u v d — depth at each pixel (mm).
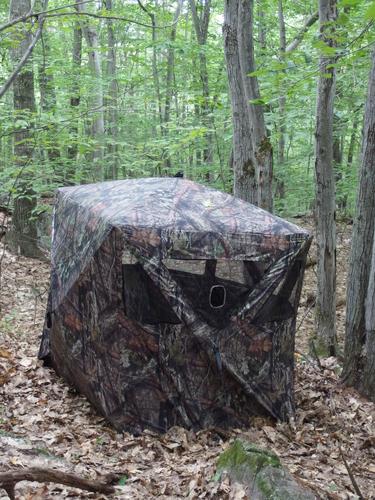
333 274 7543
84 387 5434
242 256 4969
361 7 6891
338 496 3584
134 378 4898
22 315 8680
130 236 4707
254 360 5160
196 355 4988
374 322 5871
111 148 14266
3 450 3910
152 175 14414
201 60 12344
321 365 7000
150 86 14914
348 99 9531
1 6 14227
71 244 5570
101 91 12406
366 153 5988
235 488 3494
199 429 5012
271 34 15594
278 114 9922
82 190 6117
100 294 4930
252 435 4930
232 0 7418
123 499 3541
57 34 17391
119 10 13922
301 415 5402
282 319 5234
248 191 7766
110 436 4820
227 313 5016
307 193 12656
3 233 9922
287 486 3434
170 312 4836
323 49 4797
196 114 11664
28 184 10117
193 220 4980
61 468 3824
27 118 8766
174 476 4020
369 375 5934
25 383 5824
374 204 5957
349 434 5102
